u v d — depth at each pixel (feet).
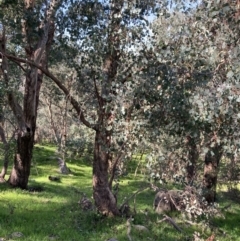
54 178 84.17
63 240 33.04
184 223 44.27
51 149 135.64
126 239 34.63
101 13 34.96
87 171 109.29
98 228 37.99
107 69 36.35
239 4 17.06
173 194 49.11
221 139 22.22
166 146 28.99
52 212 43.55
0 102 53.31
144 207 53.47
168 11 26.89
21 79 67.36
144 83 24.70
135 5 30.12
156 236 37.14
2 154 66.69
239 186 75.05
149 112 26.86
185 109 24.06
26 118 61.62
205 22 21.20
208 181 55.01
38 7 39.09
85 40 36.09
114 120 27.32
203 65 21.77
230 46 18.13
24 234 34.09
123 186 77.00
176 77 23.16
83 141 52.11
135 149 31.17
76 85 39.32
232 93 16.49
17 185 62.28
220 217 51.90
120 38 32.58
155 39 27.30
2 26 46.78
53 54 44.34
